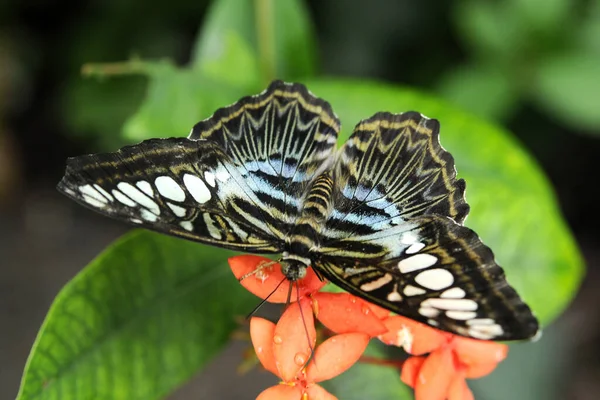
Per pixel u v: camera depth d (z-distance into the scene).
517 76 0.56
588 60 0.55
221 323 0.42
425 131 0.40
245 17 0.47
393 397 0.42
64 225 0.74
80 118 0.67
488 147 0.44
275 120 0.41
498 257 0.43
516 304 0.37
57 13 0.75
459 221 0.39
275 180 0.41
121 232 0.74
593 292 0.70
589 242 0.75
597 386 0.64
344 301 0.39
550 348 0.65
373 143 0.41
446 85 0.58
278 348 0.38
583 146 0.70
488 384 0.62
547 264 0.43
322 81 0.45
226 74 0.46
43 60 0.75
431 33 0.65
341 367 0.38
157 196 0.39
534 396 0.62
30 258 0.72
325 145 0.41
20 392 0.40
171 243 0.42
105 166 0.38
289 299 0.39
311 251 0.39
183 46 0.69
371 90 0.45
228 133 0.41
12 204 0.76
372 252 0.39
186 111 0.44
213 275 0.42
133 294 0.41
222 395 0.63
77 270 0.71
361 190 0.40
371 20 0.66
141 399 0.41
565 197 0.74
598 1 0.55
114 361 0.41
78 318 0.41
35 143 0.78
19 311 0.68
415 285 0.38
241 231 0.40
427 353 0.41
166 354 0.42
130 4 0.69
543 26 0.55
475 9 0.57
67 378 0.40
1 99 0.76
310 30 0.47
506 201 0.43
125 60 0.69
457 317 0.37
